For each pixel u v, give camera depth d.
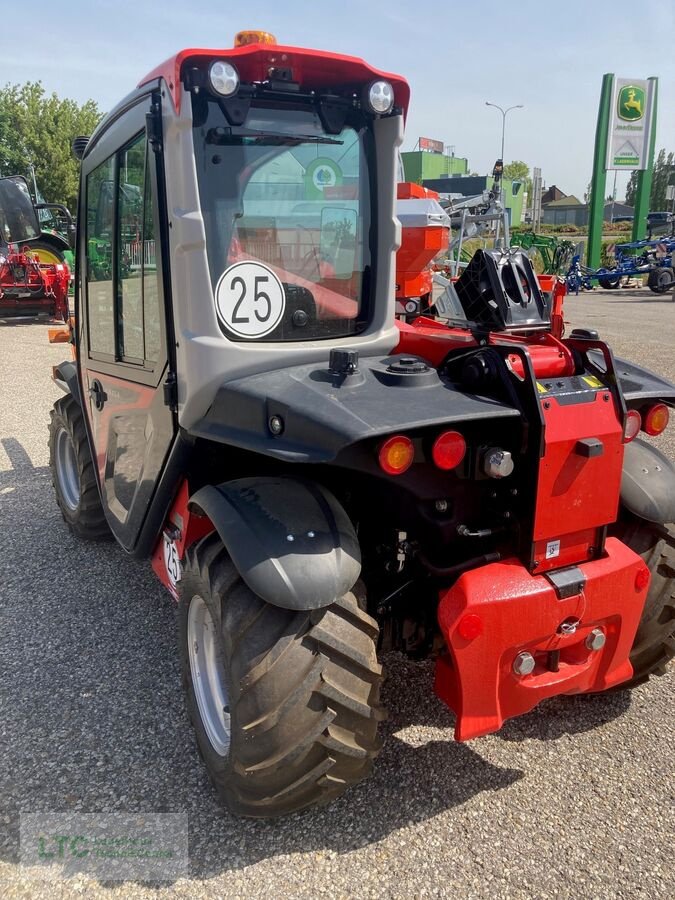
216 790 2.50
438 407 2.14
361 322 2.69
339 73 2.42
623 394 2.45
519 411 2.19
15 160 43.78
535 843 2.34
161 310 2.62
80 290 3.69
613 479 2.36
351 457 2.10
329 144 2.53
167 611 3.76
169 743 2.80
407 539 2.51
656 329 14.35
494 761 2.71
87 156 3.35
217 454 2.74
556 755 2.74
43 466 6.09
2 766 2.67
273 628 2.13
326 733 2.13
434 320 3.25
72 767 2.67
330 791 2.27
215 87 2.18
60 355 11.32
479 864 2.26
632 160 28.25
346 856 2.29
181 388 2.52
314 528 2.15
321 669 2.11
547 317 2.79
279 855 2.30
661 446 6.41
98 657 3.35
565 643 2.38
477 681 2.26
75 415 4.27
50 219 15.59
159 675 3.22
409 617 2.58
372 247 2.65
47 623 3.65
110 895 2.17
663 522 2.70
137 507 3.13
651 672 2.97
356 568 2.12
